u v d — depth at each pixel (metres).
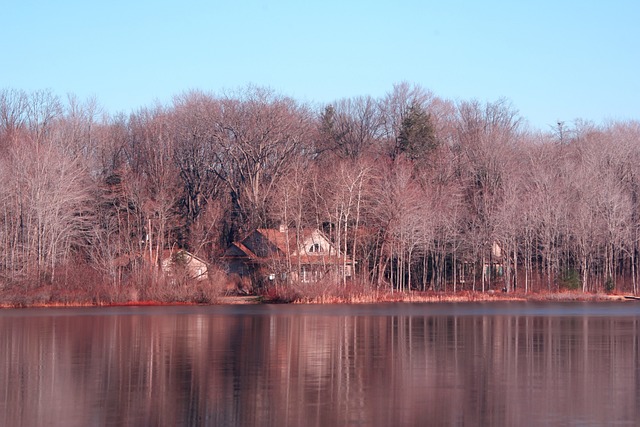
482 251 92.69
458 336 45.62
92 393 27.52
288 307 73.31
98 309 70.44
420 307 73.38
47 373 31.73
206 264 82.94
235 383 29.45
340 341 42.91
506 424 23.30
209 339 43.69
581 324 53.94
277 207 88.00
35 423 23.34
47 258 76.19
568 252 97.00
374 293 82.19
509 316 61.84
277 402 26.06
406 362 34.91
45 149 82.69
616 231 90.81
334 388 28.52
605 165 98.12
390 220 86.50
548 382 29.88
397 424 23.20
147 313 65.12
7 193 79.00
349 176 84.38
